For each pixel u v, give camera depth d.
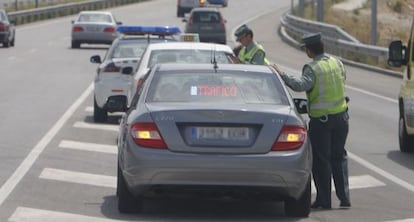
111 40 136.88
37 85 84.81
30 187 38.09
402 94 50.50
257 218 33.19
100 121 60.22
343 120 34.78
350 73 106.00
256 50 46.34
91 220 32.09
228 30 177.50
